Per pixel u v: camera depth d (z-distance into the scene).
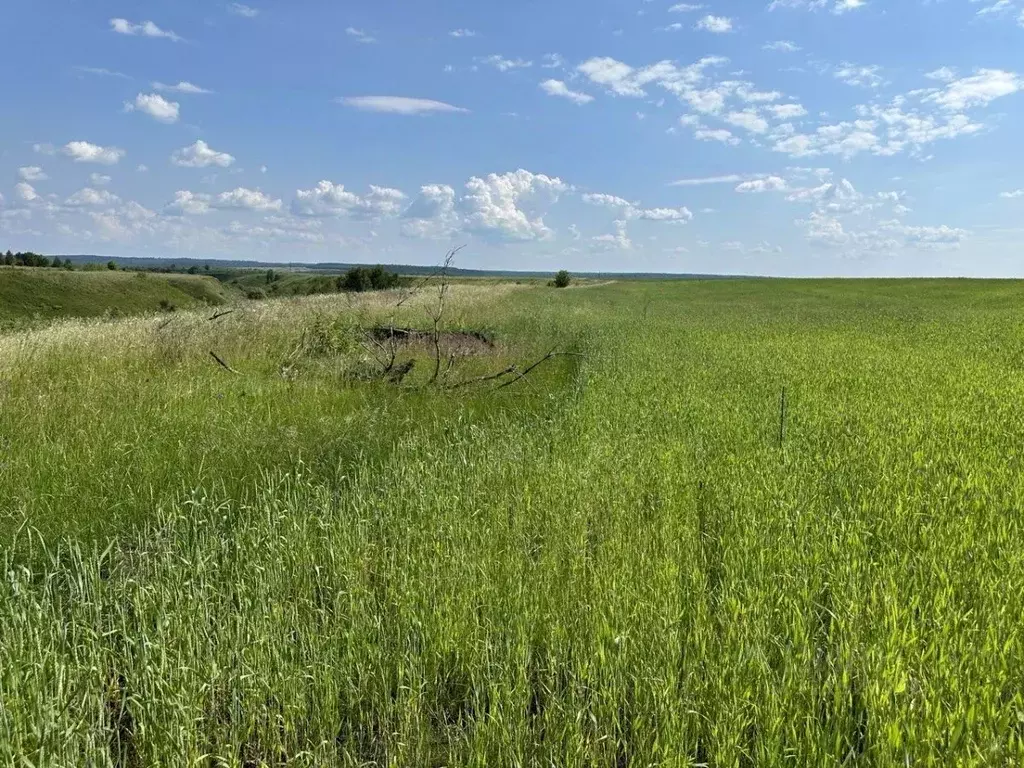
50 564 4.74
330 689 3.34
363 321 17.64
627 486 6.09
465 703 3.47
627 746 3.05
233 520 5.54
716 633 3.77
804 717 3.09
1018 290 57.19
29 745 2.90
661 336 20.92
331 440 7.65
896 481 6.12
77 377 9.82
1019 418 8.86
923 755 2.80
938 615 3.75
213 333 13.31
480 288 44.28
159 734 3.10
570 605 4.04
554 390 11.56
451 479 6.36
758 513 5.46
